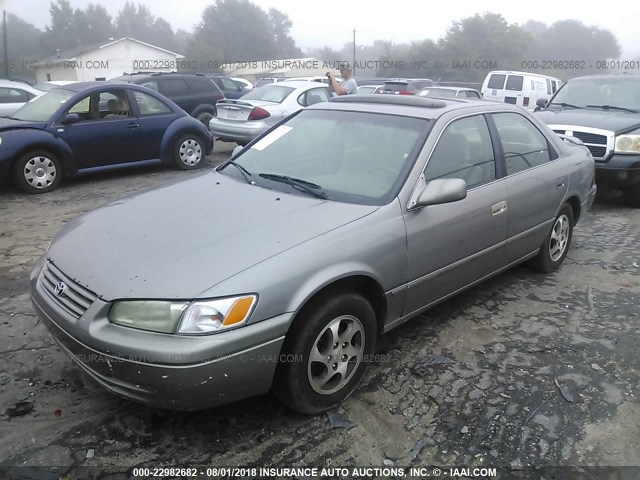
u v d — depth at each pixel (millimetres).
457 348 3785
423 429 2971
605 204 7988
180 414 3039
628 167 7371
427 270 3504
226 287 2576
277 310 2674
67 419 2979
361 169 3605
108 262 2824
